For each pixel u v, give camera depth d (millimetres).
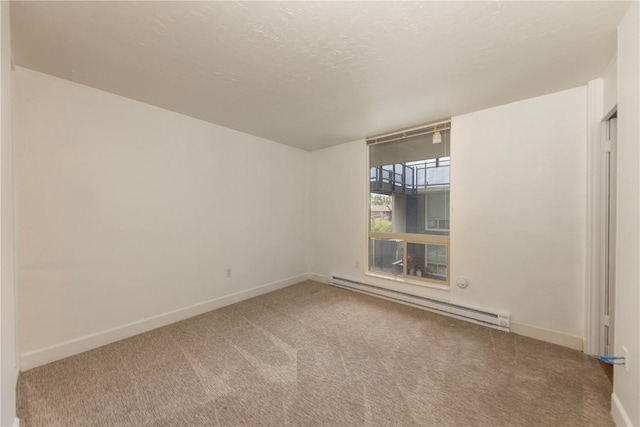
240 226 3275
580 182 2117
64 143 2004
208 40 1549
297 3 1271
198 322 2639
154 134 2502
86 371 1831
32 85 1866
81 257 2088
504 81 2025
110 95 2227
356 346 2180
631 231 1253
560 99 2193
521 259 2385
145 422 1406
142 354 2053
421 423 1393
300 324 2596
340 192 3855
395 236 3316
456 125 2748
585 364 1904
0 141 1093
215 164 3004
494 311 2494
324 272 4066
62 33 1479
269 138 3561
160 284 2553
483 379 1745
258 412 1477
